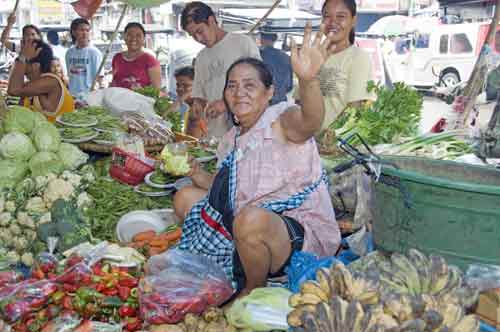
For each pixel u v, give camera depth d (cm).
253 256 267
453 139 368
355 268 237
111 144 452
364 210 287
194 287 259
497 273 220
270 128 279
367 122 374
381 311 187
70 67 807
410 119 382
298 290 257
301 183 284
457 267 222
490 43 446
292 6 2039
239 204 288
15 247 353
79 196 372
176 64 1128
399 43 1675
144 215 365
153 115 523
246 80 280
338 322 185
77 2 741
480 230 220
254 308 238
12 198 364
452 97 752
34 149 419
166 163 341
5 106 460
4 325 260
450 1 848
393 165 242
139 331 256
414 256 219
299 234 282
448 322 194
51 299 267
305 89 250
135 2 573
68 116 472
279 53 650
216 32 498
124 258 297
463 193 217
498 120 341
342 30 410
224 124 508
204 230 295
